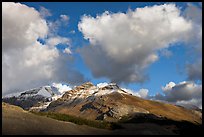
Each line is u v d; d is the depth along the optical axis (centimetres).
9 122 9800
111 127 13362
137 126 14400
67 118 13775
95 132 11469
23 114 11300
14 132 9062
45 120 11300
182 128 17862
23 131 9350
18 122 10056
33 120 10794
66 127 11162
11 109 12212
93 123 13600
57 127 10775
